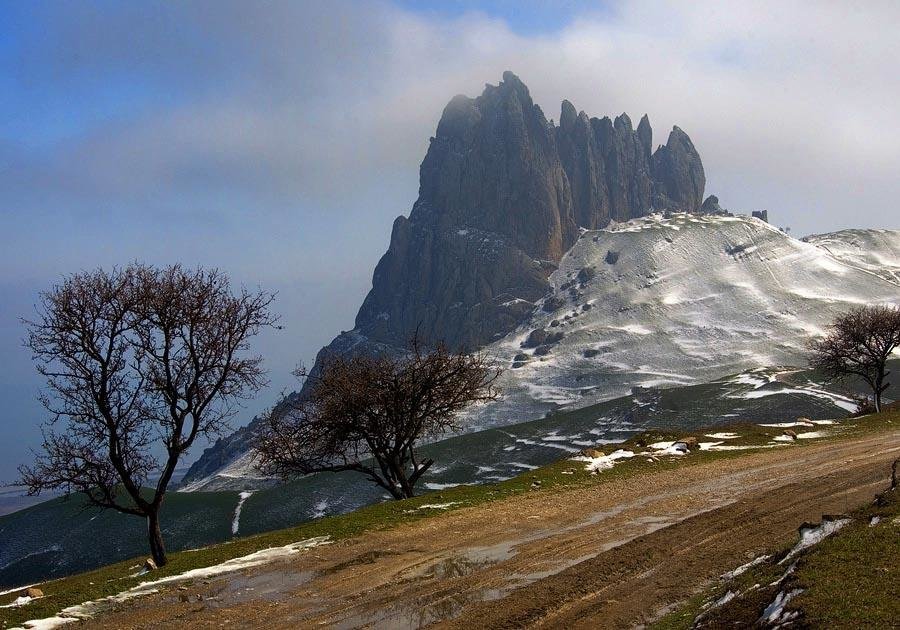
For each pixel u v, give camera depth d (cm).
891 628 1098
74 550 15350
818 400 18738
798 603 1245
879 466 2942
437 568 1997
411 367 4047
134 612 1747
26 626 1673
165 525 16212
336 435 3994
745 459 3766
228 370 3012
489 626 1512
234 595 1855
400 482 4031
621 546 2084
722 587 1605
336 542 2380
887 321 8475
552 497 2997
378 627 1554
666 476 3369
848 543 1480
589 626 1481
